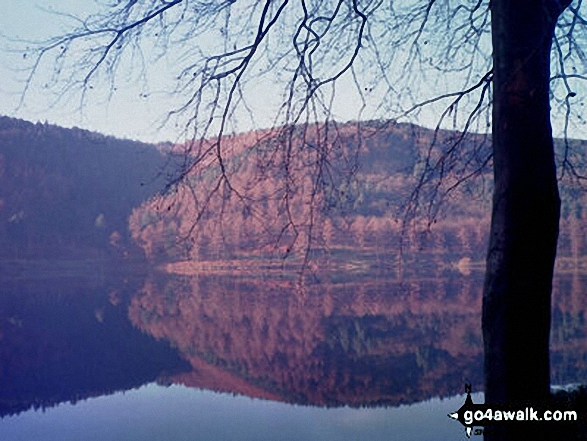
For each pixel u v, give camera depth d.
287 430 12.15
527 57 2.47
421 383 15.58
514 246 2.58
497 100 2.66
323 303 30.69
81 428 13.18
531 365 2.56
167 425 13.16
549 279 2.63
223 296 36.97
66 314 37.16
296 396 15.37
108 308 39.19
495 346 2.62
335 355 21.39
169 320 32.88
